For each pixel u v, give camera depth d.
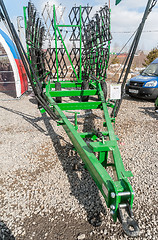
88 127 5.00
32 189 2.77
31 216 2.32
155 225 2.15
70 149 3.88
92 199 2.56
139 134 4.52
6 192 2.71
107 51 6.18
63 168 3.26
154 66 8.34
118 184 1.65
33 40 4.96
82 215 2.31
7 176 3.07
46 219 2.27
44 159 3.55
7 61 12.12
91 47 7.11
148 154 3.62
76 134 2.60
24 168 3.28
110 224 2.18
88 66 8.08
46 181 2.94
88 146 2.23
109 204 1.56
